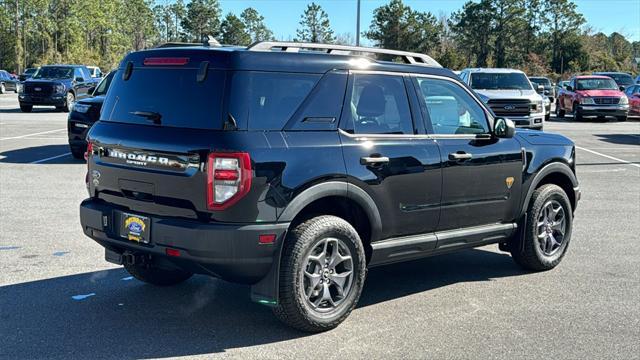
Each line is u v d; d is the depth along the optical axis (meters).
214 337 4.74
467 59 102.44
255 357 4.40
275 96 4.62
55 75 28.59
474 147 5.82
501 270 6.68
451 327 5.02
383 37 89.75
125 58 5.18
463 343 4.69
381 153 5.08
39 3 75.12
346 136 4.92
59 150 15.33
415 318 5.21
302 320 4.69
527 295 5.84
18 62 74.69
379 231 5.15
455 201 5.67
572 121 28.94
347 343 4.67
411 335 4.84
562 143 6.75
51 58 74.38
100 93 14.16
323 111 4.84
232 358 4.38
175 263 4.63
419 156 5.34
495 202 6.05
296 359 4.37
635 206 10.04
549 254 6.63
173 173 4.54
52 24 77.31
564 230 6.73
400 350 4.55
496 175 6.00
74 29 80.25
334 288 4.93
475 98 6.02
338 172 4.78
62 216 8.54
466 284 6.18
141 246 4.71
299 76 4.77
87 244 7.24
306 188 4.61
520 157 6.22
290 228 4.70
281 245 4.52
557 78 81.81
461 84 5.92
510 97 17.78
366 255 5.22
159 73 4.86
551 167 6.53
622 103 27.66
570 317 5.27
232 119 4.43
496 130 5.99
